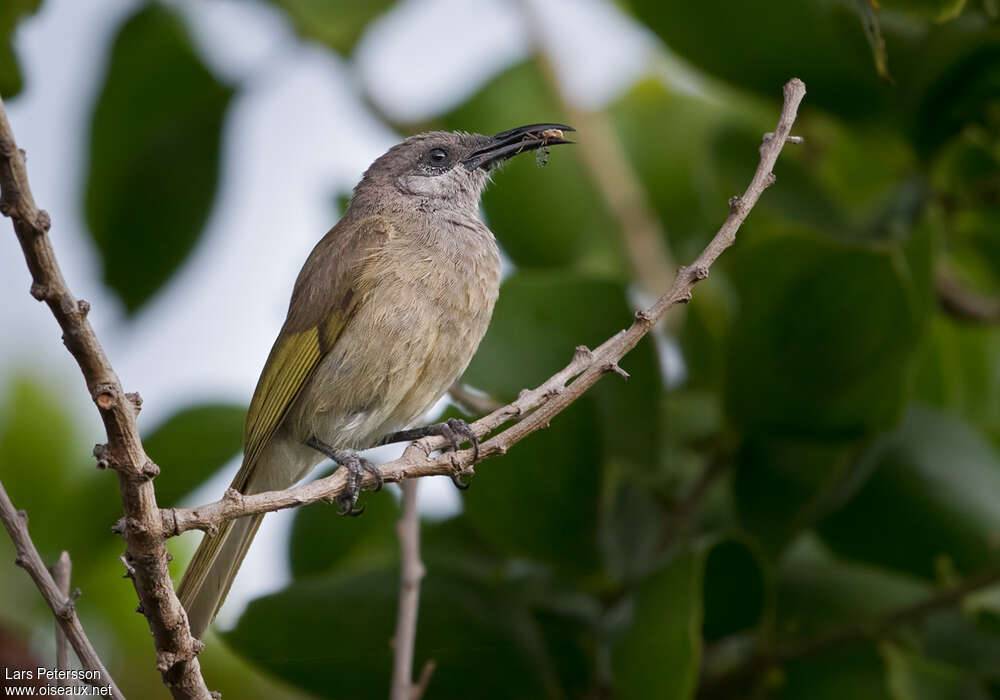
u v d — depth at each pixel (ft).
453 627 31.76
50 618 33.73
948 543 31.48
